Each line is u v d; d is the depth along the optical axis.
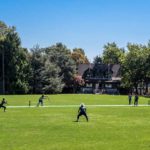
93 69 169.50
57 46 154.62
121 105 78.31
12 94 127.69
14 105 75.12
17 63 130.00
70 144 31.84
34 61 133.00
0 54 128.88
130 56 147.25
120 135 36.91
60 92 139.00
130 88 153.25
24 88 129.75
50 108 68.06
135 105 78.56
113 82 166.38
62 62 149.25
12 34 130.88
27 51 135.12
